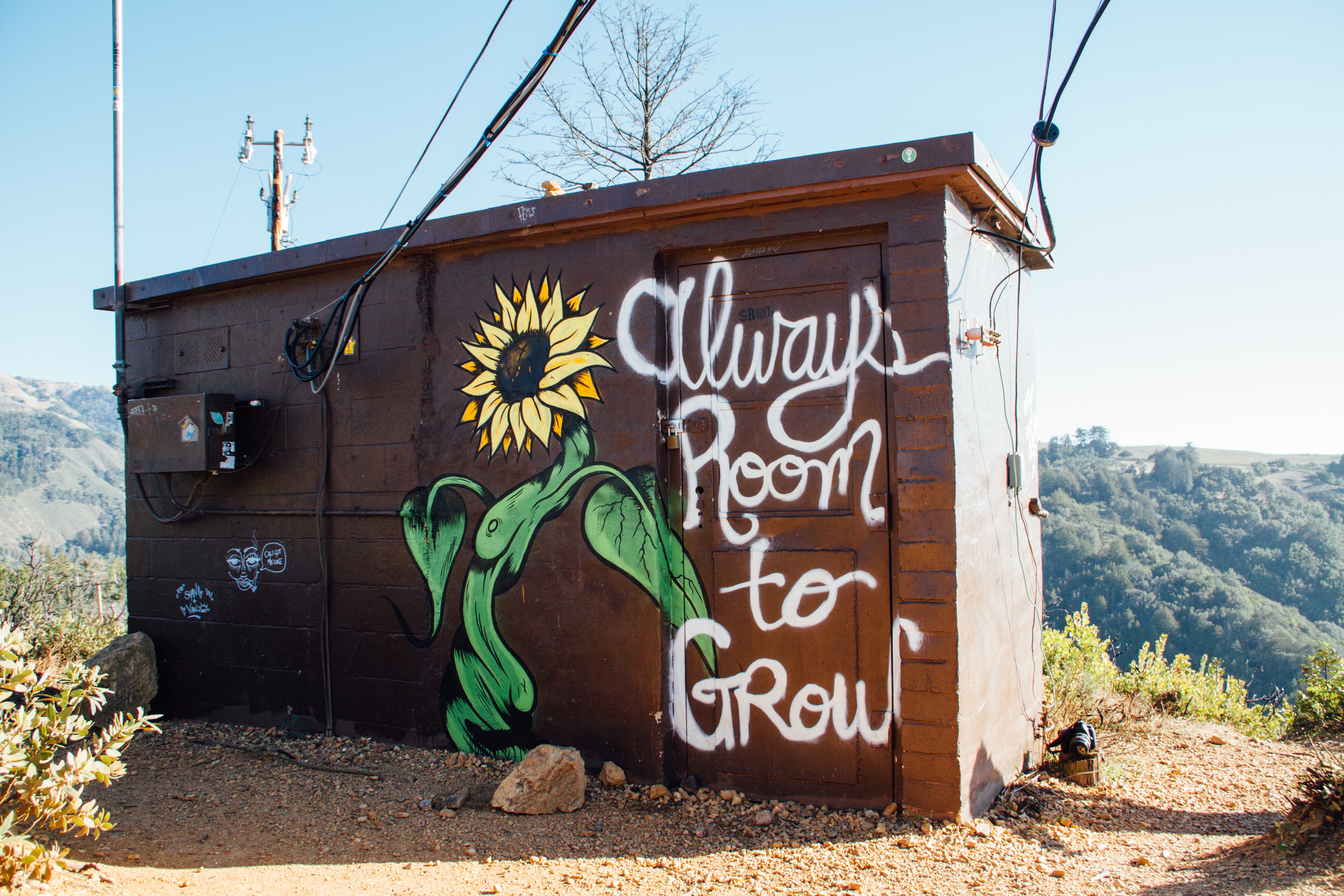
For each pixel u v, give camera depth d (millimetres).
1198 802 4617
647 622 4570
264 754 5258
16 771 2979
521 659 4938
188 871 3475
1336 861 3428
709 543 4555
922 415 4027
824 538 4324
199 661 6188
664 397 4672
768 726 4398
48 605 13789
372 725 5430
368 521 5512
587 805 4316
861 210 4203
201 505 6227
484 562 5086
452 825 4074
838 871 3557
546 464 4918
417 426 5359
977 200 4355
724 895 3330
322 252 5590
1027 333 5719
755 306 4508
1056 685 6516
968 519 4152
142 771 5031
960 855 3670
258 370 6047
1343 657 6891
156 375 6543
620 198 4594
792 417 4414
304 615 5742
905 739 4012
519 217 4895
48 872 2898
